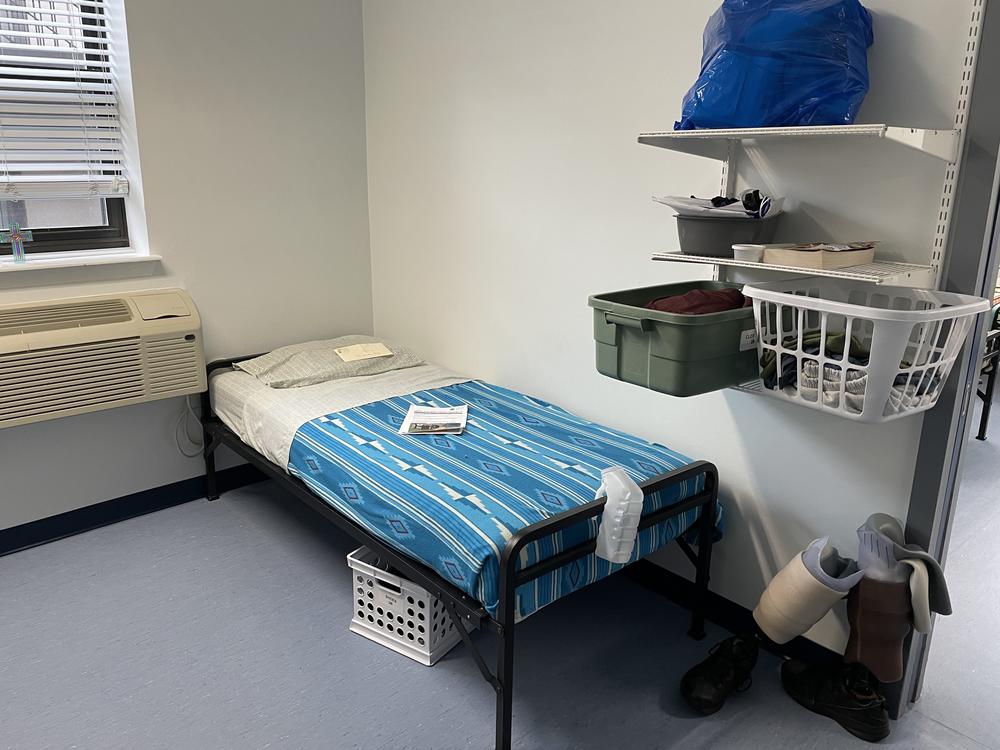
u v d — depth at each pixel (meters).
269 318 3.24
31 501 2.73
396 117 3.19
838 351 1.63
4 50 2.55
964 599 2.52
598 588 2.57
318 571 2.62
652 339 1.82
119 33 2.70
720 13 1.79
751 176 2.04
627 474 1.99
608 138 2.38
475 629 2.32
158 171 2.82
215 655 2.17
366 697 2.02
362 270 3.52
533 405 2.69
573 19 2.40
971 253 1.66
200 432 3.12
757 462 2.17
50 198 2.71
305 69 3.14
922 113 1.70
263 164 3.09
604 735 1.90
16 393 2.42
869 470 1.93
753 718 1.98
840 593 1.85
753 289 1.74
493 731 1.91
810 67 1.64
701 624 2.28
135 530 2.88
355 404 2.65
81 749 1.83
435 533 1.85
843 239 1.88
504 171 2.75
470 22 2.75
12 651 2.17
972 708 2.04
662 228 2.27
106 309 2.64
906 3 1.68
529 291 2.76
